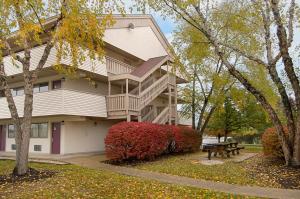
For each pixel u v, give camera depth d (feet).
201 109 83.56
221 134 105.70
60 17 38.22
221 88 73.97
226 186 32.53
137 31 83.92
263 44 56.65
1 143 80.43
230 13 58.18
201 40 62.23
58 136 64.80
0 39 36.45
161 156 61.21
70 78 64.44
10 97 38.06
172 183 34.22
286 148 41.63
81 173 39.60
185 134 67.51
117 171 42.34
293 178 35.12
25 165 37.96
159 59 82.48
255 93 43.65
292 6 41.04
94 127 70.95
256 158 55.47
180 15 47.09
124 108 62.75
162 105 92.89
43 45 59.52
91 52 43.37
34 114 61.21
